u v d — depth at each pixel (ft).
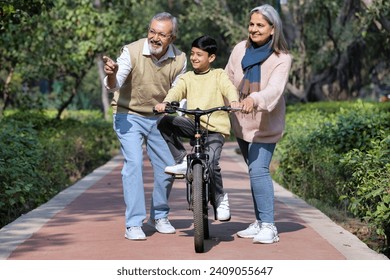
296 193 45.83
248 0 105.40
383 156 33.50
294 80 114.52
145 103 26.55
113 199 39.14
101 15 79.00
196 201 23.71
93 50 79.10
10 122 49.03
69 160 59.16
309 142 47.60
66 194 40.86
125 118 26.66
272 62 25.12
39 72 80.23
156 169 27.58
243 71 25.75
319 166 42.75
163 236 27.35
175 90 25.31
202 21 120.06
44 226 29.99
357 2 102.47
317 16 104.12
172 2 128.06
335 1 96.89
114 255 24.27
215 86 25.30
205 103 25.22
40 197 40.29
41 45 74.49
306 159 46.55
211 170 24.75
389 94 187.01
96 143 73.92
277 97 24.53
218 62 131.44
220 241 26.48
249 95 24.36
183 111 23.89
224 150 87.04
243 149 26.55
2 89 78.07
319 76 112.68
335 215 36.37
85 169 65.00
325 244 26.37
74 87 84.94
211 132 25.34
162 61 26.17
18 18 43.78
